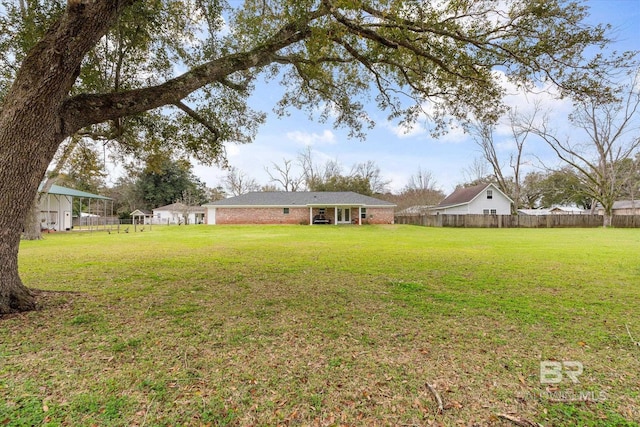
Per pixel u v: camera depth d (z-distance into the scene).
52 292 4.49
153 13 5.12
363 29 4.51
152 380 2.23
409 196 43.16
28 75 3.27
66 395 2.04
